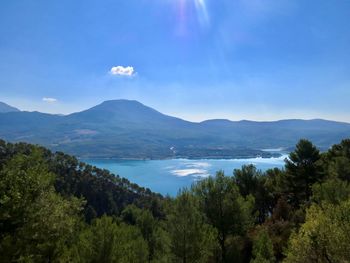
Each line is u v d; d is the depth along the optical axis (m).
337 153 46.38
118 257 16.23
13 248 10.72
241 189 38.19
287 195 38.72
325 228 10.83
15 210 11.24
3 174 12.45
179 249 18.84
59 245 14.00
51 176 14.34
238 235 24.31
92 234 16.47
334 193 22.73
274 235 25.94
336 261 10.35
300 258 11.10
